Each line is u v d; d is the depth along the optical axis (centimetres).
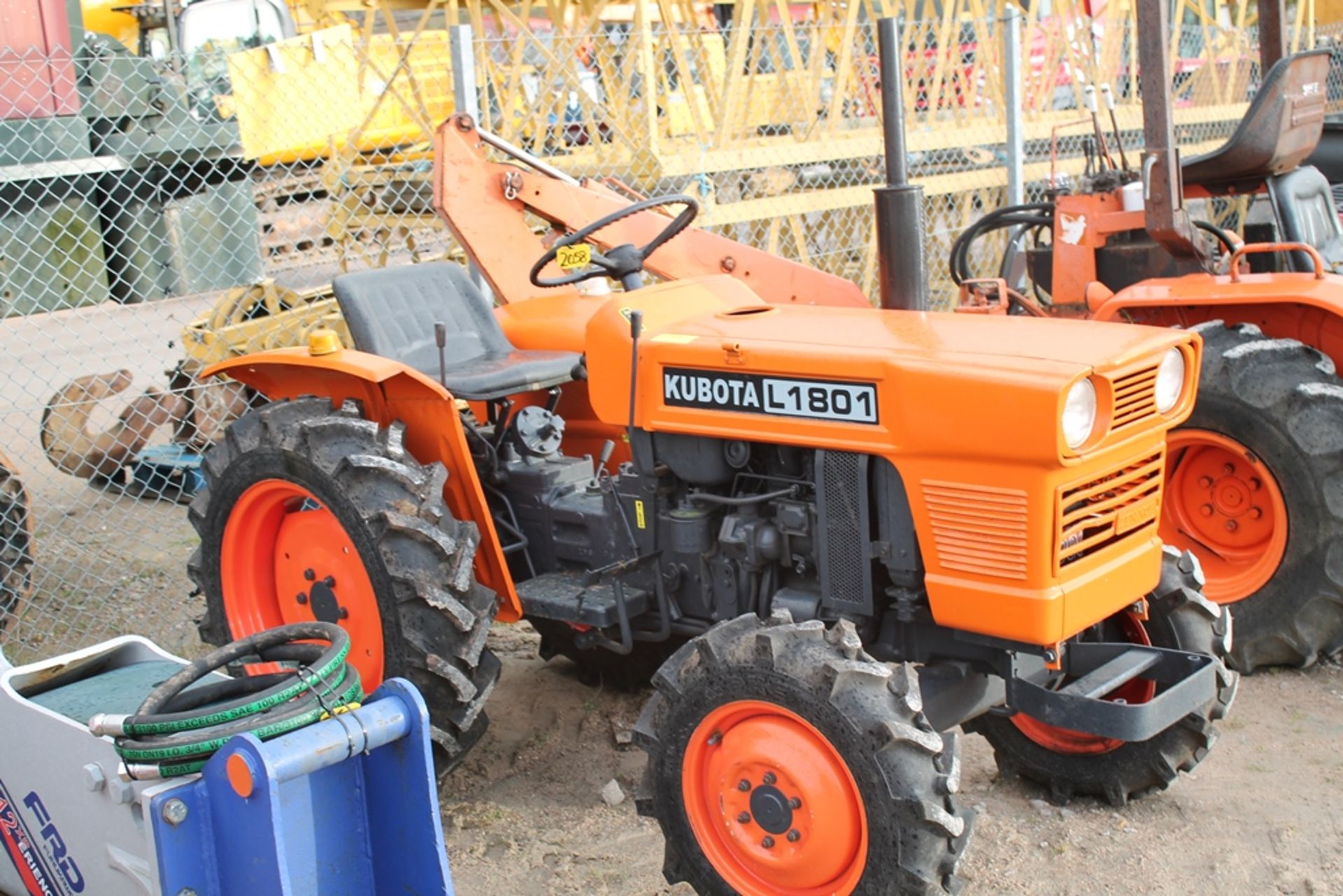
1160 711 295
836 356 295
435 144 475
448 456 367
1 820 316
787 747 284
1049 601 275
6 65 777
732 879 296
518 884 328
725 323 337
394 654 347
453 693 342
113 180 830
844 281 530
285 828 254
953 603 287
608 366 341
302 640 289
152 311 859
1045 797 367
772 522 326
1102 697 356
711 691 293
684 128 962
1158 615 340
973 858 334
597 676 448
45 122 789
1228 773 374
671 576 349
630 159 814
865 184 932
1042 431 264
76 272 801
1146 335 299
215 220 862
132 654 341
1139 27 464
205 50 1102
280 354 378
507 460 400
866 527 300
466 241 478
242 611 397
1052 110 1025
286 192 860
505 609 370
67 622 516
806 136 914
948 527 285
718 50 1014
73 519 661
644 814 309
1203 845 336
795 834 284
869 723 269
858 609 305
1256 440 432
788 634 286
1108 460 286
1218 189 544
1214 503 461
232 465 382
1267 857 328
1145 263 567
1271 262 545
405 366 360
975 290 583
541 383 389
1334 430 416
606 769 392
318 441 361
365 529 348
